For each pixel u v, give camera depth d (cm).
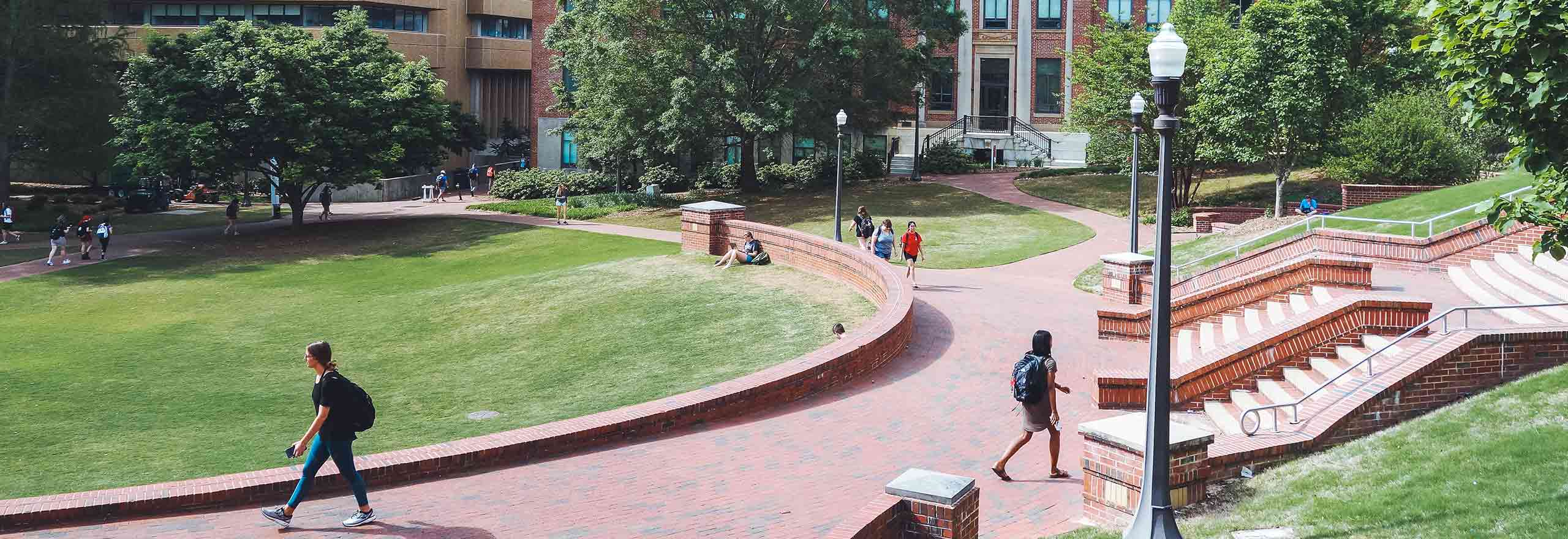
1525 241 2108
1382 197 3447
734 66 4384
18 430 1820
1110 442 1040
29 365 2378
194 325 2841
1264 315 2002
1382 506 968
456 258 3906
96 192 6322
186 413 1930
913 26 4866
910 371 1764
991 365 1795
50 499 1051
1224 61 3594
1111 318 1989
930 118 5994
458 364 2291
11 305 3180
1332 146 3506
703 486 1184
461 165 7375
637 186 5744
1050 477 1225
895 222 4109
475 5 7606
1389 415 1247
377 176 4653
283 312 2988
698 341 2205
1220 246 3078
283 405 1991
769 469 1255
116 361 2422
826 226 4166
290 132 4444
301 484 1016
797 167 5538
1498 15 1055
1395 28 3869
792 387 1571
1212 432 1068
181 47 4453
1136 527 943
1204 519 1013
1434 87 3797
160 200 5591
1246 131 3528
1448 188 3030
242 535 1004
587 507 1105
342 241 4412
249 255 4112
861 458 1304
